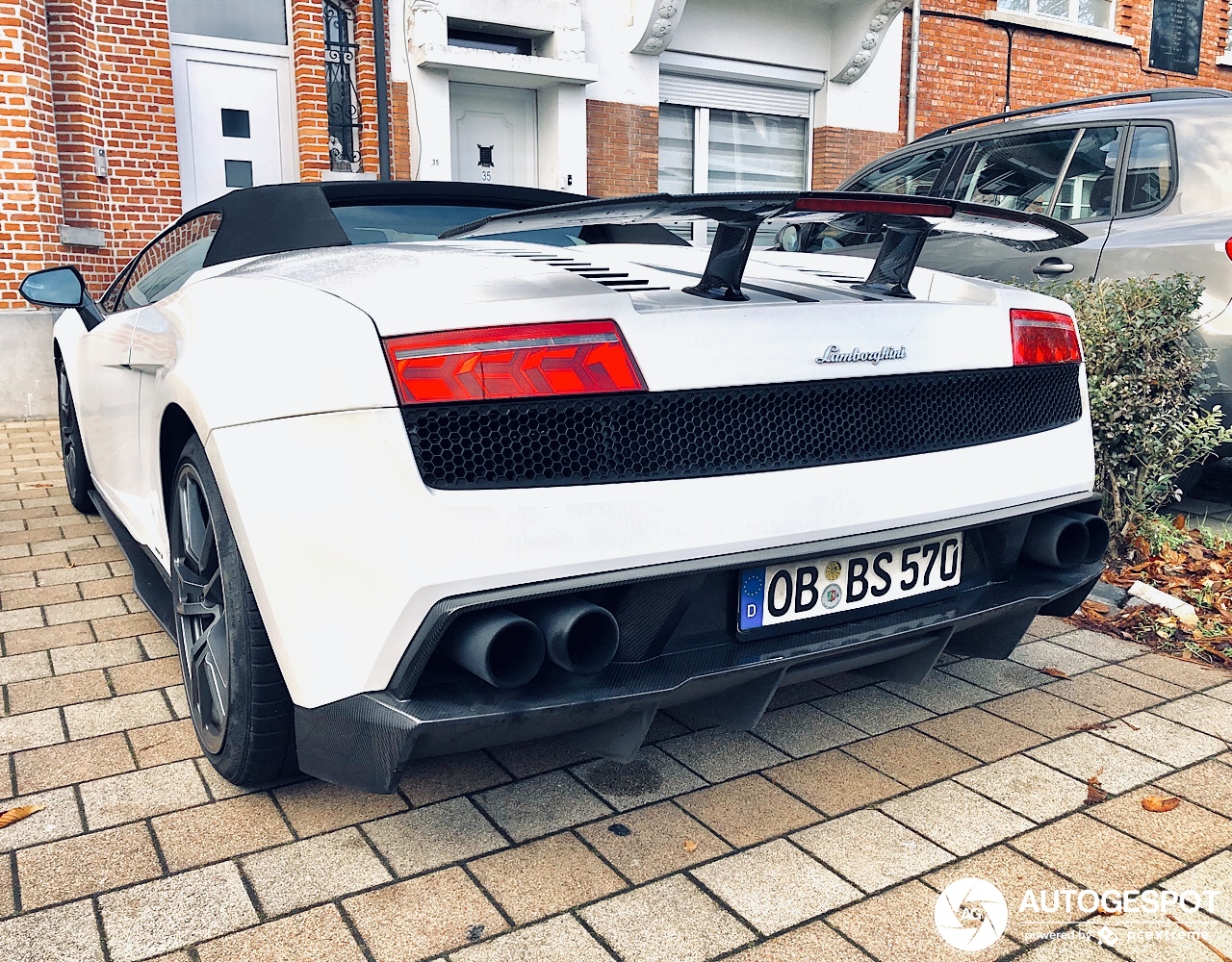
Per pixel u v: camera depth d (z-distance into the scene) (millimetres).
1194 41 13617
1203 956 1514
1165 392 3420
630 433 1615
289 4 8594
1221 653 2766
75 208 7730
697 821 1886
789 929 1565
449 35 9031
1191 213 3893
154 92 8031
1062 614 2395
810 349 1773
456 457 1507
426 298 1582
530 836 1829
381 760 1529
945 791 2006
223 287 1987
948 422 2002
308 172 8555
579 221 1610
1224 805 1957
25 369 7164
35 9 7164
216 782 2023
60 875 1697
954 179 5000
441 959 1490
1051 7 12609
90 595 3236
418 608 1483
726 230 1786
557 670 1618
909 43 11523
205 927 1561
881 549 1933
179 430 2113
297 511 1570
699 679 1653
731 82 10859
